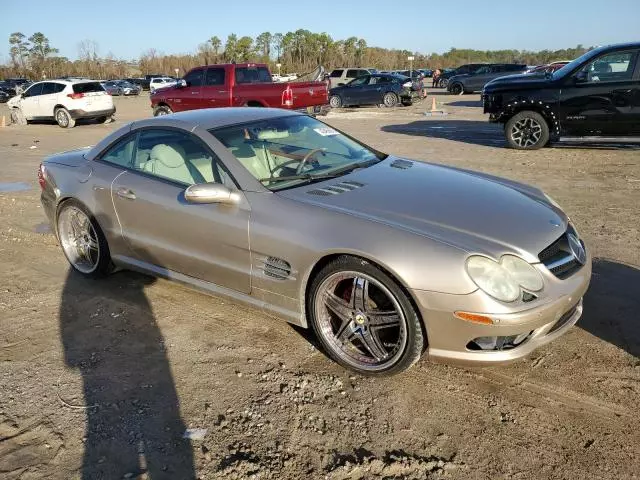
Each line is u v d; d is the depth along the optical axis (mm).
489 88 10641
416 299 2787
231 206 3473
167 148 4004
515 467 2461
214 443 2654
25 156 11812
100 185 4285
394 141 12195
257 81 14297
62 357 3465
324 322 3234
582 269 3105
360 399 2963
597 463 2465
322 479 2420
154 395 3043
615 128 9438
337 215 3113
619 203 6477
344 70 26531
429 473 2443
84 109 18547
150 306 4141
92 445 2660
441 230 2939
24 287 4562
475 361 2814
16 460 2570
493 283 2711
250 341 3594
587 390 2967
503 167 8820
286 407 2908
